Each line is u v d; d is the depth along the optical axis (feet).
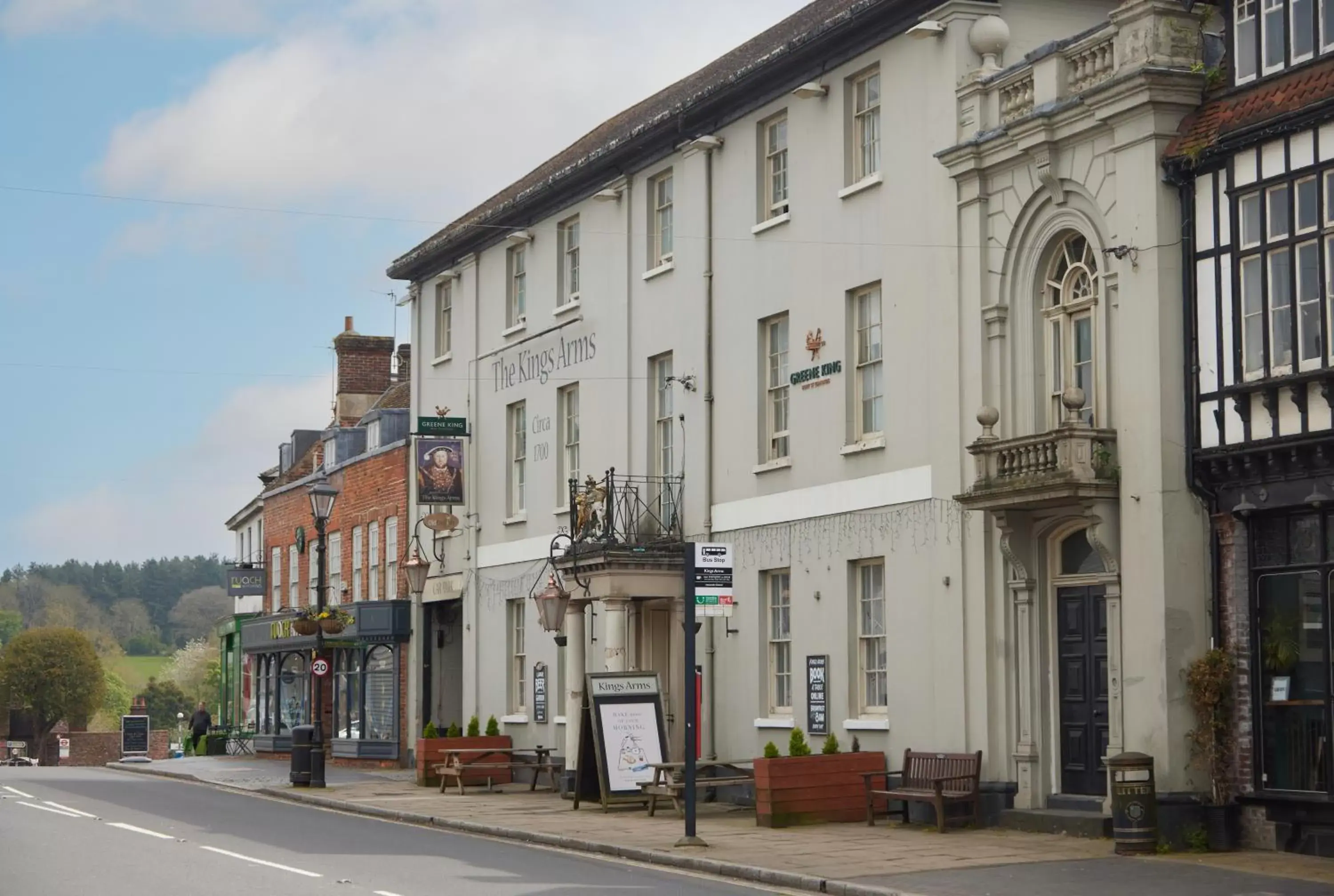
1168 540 62.13
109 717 395.34
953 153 72.90
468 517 120.98
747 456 88.07
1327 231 57.82
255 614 173.99
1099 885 51.57
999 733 70.33
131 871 55.52
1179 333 63.10
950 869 56.03
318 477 153.07
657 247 98.53
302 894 49.14
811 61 83.51
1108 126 65.77
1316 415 57.93
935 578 73.92
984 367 71.61
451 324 126.52
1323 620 57.88
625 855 64.28
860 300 80.94
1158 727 61.67
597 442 102.94
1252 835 60.23
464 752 100.42
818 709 81.05
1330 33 59.00
